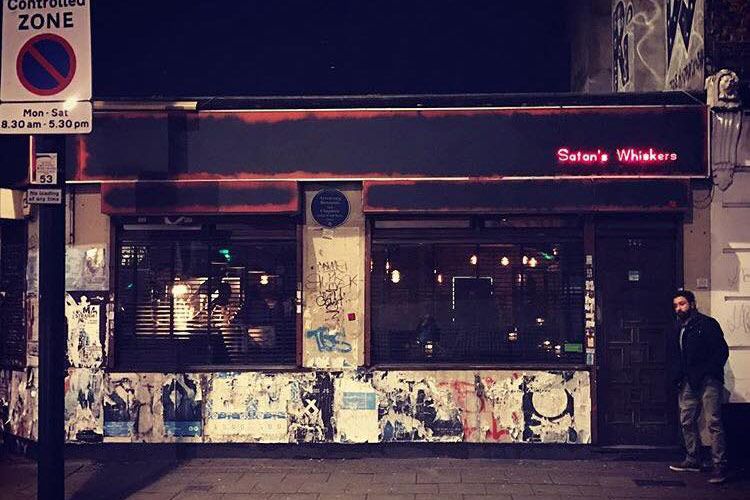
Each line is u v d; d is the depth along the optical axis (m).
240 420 8.38
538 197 8.20
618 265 8.40
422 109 8.24
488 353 8.43
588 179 8.17
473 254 8.47
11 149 8.77
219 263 8.56
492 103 8.26
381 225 8.48
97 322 8.52
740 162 8.19
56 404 6.66
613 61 10.94
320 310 8.41
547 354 8.39
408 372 8.30
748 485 7.31
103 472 7.97
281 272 8.54
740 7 8.32
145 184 8.34
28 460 8.71
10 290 9.16
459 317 8.45
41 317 6.68
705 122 8.14
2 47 6.57
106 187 8.34
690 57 8.77
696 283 8.24
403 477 7.62
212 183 8.30
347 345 8.38
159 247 8.59
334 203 8.41
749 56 8.30
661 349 8.36
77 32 6.55
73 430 8.46
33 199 6.68
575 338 8.38
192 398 8.41
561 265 8.41
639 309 8.38
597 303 8.34
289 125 8.30
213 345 8.53
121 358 8.55
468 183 8.23
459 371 8.29
